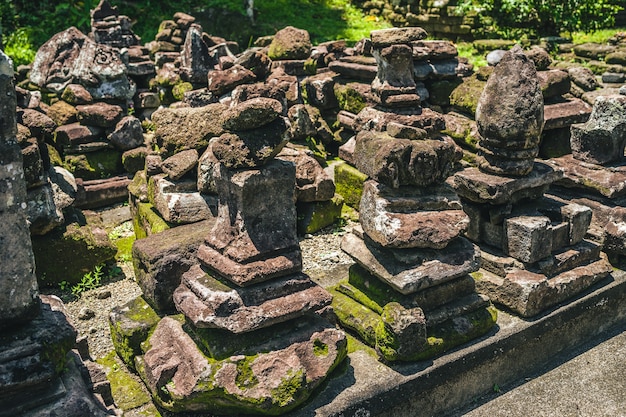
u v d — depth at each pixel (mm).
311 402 3764
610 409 4297
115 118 7930
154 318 4410
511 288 4672
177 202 5680
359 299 4559
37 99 6793
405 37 6500
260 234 3752
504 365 4496
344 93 7801
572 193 5660
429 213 4215
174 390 3662
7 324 3090
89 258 5691
